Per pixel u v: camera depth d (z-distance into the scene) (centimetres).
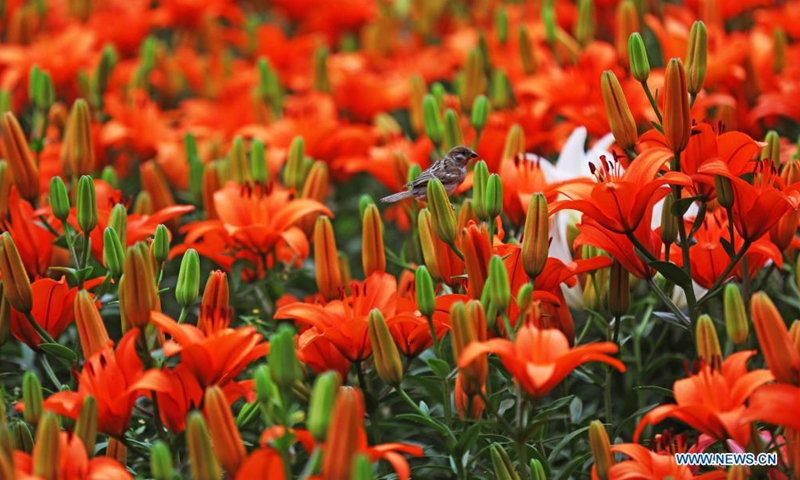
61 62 430
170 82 472
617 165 352
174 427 331
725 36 432
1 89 425
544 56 427
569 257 360
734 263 342
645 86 347
